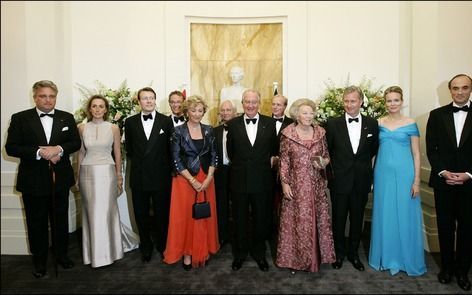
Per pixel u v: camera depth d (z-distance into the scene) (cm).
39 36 412
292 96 543
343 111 413
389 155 321
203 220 335
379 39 530
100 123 346
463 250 291
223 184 387
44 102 313
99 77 521
